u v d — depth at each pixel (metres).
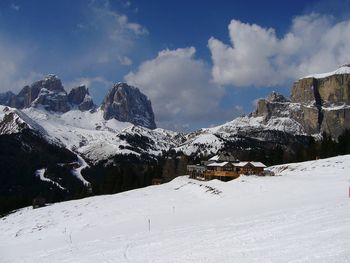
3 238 79.50
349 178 83.75
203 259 29.19
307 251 25.53
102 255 38.72
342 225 32.00
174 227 53.09
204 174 131.88
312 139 179.50
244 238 34.28
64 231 73.44
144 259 33.31
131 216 75.69
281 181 85.19
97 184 185.62
